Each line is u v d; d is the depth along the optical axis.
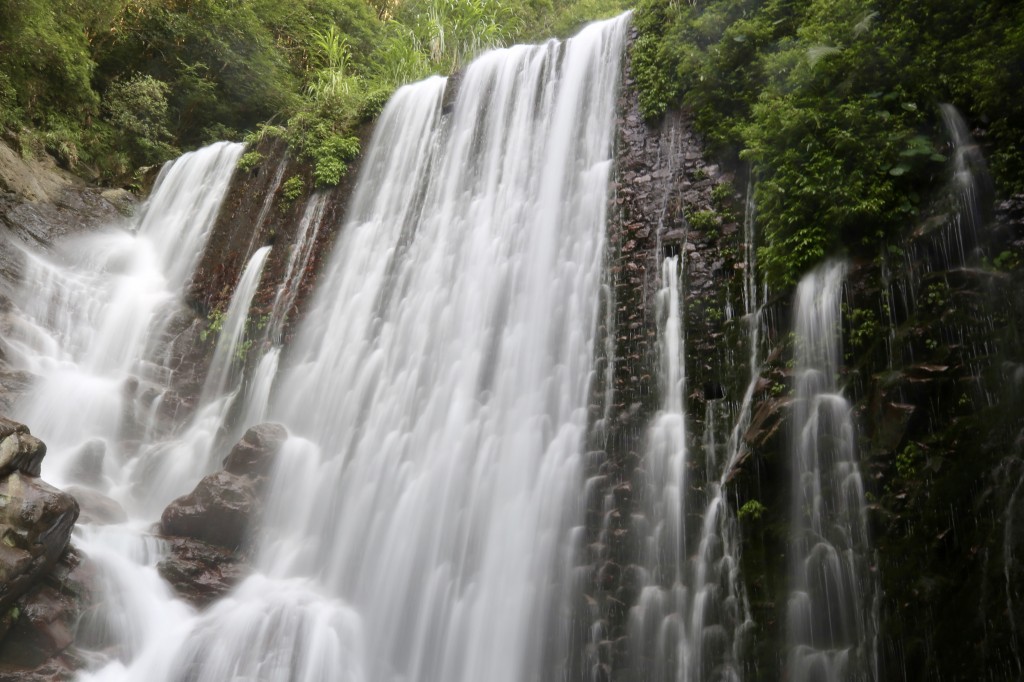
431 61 18.28
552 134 11.89
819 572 7.25
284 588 9.78
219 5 22.55
